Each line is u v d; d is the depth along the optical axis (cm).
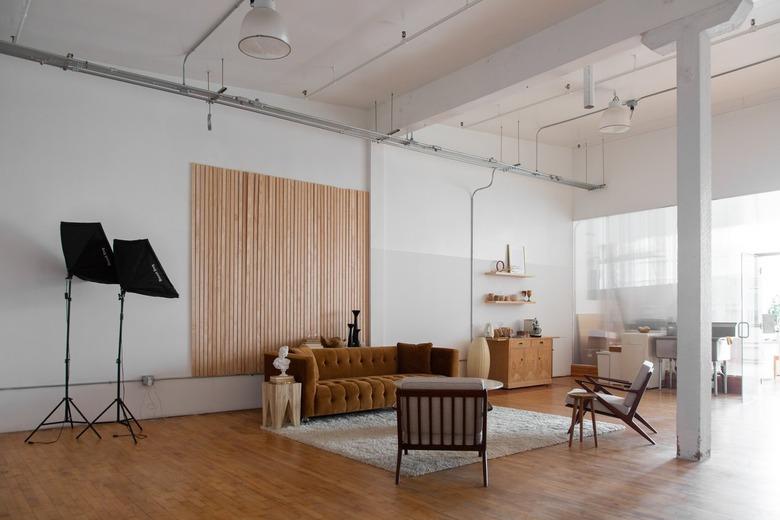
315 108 941
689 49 580
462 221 1112
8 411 673
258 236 860
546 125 1113
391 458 560
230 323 829
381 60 785
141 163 773
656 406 872
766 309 1001
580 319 1277
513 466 541
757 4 645
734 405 886
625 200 1205
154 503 438
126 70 776
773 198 981
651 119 1088
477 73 792
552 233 1263
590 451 598
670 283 1127
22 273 688
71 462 549
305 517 411
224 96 771
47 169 708
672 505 437
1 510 423
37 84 707
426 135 1070
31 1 609
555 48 691
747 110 1007
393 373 887
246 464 544
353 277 960
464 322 1104
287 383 699
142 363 760
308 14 655
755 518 412
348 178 967
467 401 488
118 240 670
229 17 646
